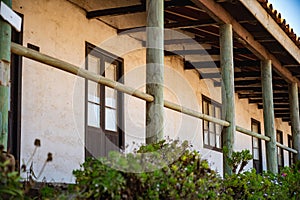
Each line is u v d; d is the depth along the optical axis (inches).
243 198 220.1
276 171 349.1
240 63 369.7
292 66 378.9
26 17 244.7
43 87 253.3
